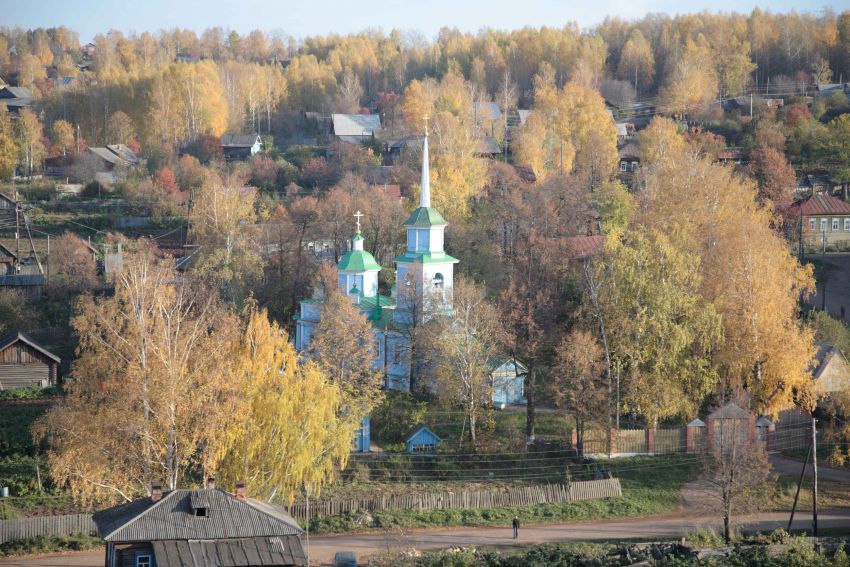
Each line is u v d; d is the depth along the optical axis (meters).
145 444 124.00
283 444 129.88
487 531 143.62
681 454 167.12
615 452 166.75
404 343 184.50
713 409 176.25
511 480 157.88
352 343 167.00
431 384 180.88
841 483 159.00
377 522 144.62
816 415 178.88
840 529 142.62
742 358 170.00
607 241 195.12
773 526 144.62
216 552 102.31
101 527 105.69
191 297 189.50
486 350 173.50
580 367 163.62
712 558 127.56
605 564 126.69
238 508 106.81
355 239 189.38
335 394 135.75
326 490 151.62
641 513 150.50
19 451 160.75
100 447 123.69
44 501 145.38
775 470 162.75
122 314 133.38
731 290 174.38
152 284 138.62
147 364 126.75
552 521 147.75
